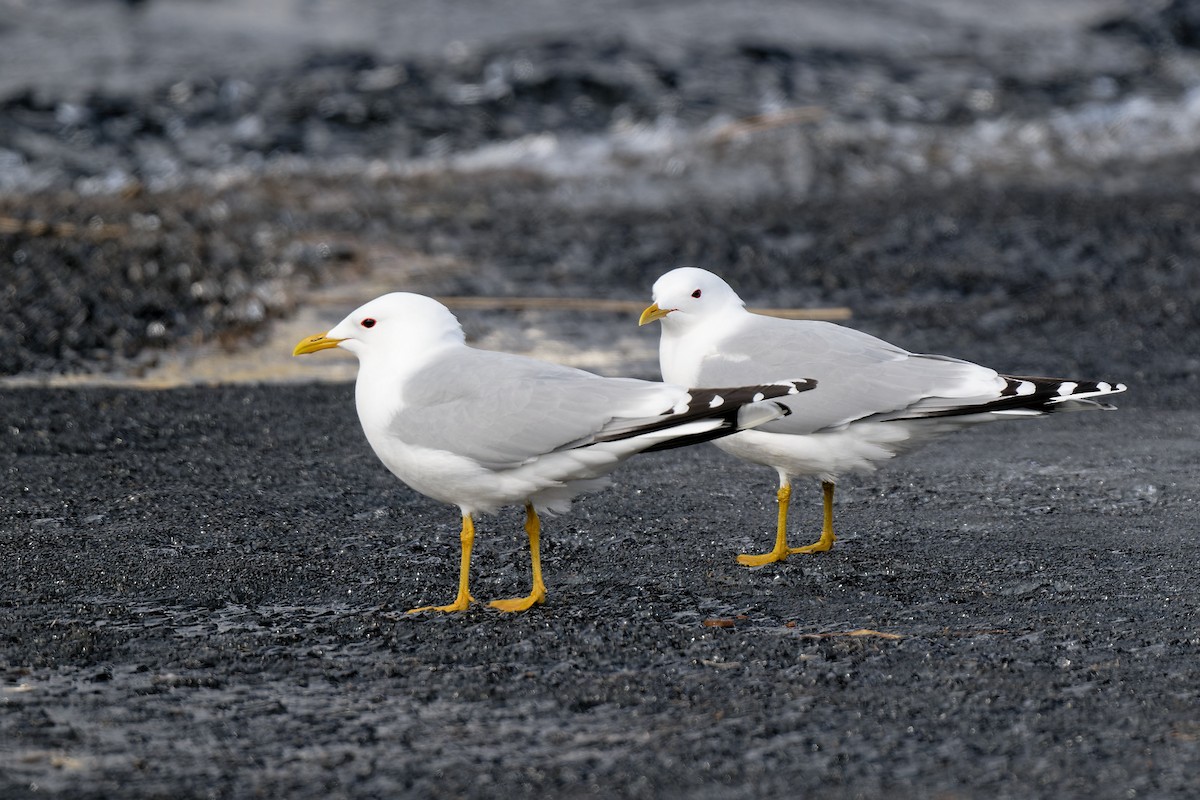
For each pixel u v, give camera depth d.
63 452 13.52
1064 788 7.11
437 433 9.71
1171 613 9.59
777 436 10.85
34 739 7.71
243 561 10.83
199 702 8.25
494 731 7.84
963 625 9.46
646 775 7.29
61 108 32.41
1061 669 8.61
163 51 37.22
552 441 9.45
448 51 37.34
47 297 18.48
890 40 39.22
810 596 10.10
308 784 7.21
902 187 27.14
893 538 11.39
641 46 37.38
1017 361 16.97
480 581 10.50
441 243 22.88
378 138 31.25
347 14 41.31
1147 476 12.83
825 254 22.08
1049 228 23.36
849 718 7.95
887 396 10.70
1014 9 42.56
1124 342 17.78
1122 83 36.00
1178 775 7.21
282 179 27.95
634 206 25.88
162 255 20.66
